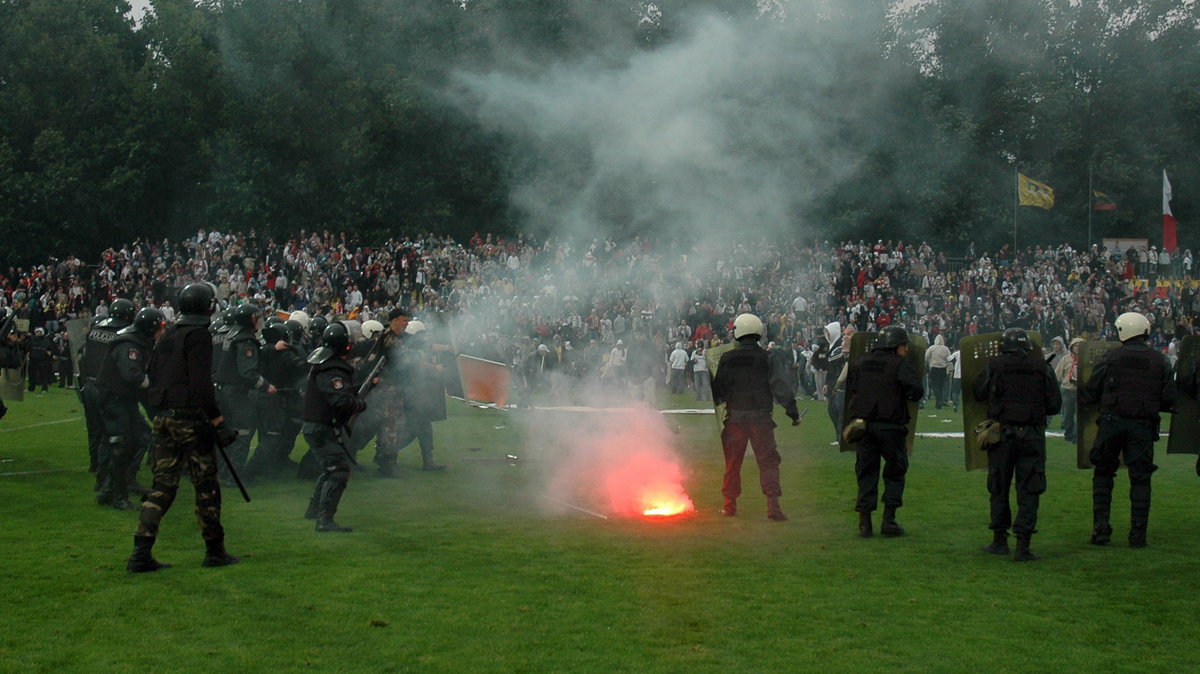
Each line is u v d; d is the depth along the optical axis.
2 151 44.34
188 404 7.53
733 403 9.74
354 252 37.19
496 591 7.01
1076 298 34.22
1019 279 35.69
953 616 6.60
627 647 5.93
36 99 46.28
